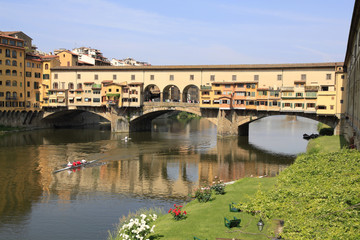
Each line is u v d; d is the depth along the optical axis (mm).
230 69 85375
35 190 40875
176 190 40875
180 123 139125
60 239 27516
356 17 34188
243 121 85375
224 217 24062
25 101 97188
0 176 47219
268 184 34344
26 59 97062
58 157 60625
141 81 94438
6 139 80875
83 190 40906
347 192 23641
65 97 98375
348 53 52219
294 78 79375
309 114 76125
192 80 89250
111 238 26266
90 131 99625
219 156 62969
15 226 30172
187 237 21797
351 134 51250
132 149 69750
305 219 21281
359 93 31562
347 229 19016
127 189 41312
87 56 134625
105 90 95562
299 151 68438
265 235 21219
